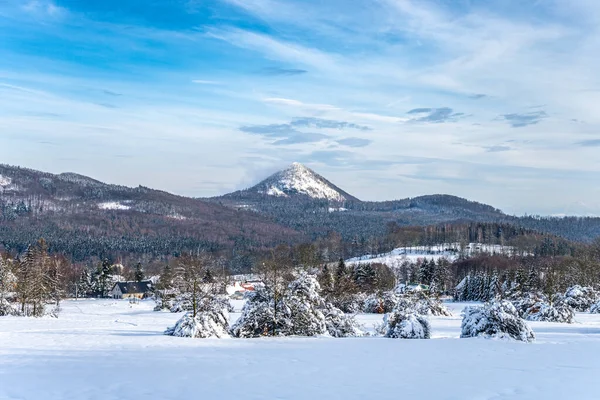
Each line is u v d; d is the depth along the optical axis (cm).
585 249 11444
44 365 1356
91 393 1016
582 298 6162
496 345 1911
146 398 978
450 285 11519
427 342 2022
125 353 1628
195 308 3269
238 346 1875
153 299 9231
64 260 12450
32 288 4641
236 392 1034
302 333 2503
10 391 1030
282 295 2591
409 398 992
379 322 3881
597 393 1043
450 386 1104
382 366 1377
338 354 1631
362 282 7994
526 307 4744
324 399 980
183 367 1338
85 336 2283
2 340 2030
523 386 1108
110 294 11156
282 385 1107
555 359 1528
